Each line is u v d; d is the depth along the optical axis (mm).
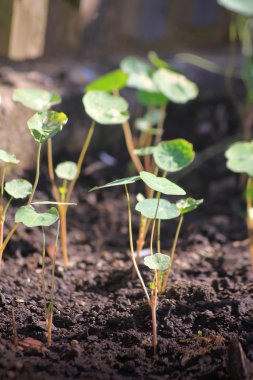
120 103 838
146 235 969
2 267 862
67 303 812
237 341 714
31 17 1122
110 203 1034
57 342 745
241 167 861
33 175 1028
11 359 706
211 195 1089
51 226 957
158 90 973
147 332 763
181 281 841
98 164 1100
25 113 1009
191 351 735
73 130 1088
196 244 954
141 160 1118
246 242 968
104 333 762
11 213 945
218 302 796
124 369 717
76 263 896
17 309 785
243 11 1006
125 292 829
